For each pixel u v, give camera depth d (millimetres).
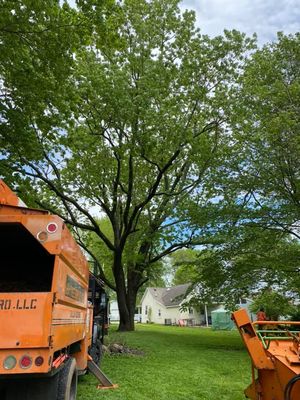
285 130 16688
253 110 18891
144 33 20547
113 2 9891
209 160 21688
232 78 21734
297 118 17094
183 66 21062
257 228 17594
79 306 7047
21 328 4434
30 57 10555
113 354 14617
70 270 5898
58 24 9867
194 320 53344
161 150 20531
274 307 17656
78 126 18688
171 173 25297
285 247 18156
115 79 18094
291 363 5496
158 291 70062
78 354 7828
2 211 5223
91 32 10328
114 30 10453
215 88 21812
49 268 6094
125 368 11695
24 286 5770
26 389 5047
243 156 17781
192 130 22031
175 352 15680
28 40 10219
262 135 16859
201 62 21016
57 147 18250
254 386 6094
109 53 18891
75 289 6477
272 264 16672
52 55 10508
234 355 15070
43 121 12211
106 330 15445
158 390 8797
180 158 23484
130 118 18656
